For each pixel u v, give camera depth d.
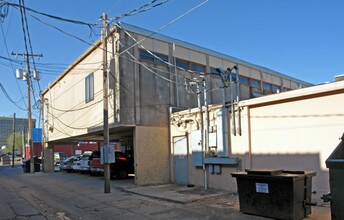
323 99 10.46
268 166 11.89
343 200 5.90
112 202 12.00
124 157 20.39
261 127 12.27
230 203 10.75
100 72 18.30
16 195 14.52
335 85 9.97
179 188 14.49
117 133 20.25
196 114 15.31
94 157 22.38
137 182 15.76
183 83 18.08
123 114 15.61
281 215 8.12
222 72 14.59
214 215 9.12
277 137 11.70
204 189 13.85
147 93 16.55
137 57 16.47
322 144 10.39
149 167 16.19
